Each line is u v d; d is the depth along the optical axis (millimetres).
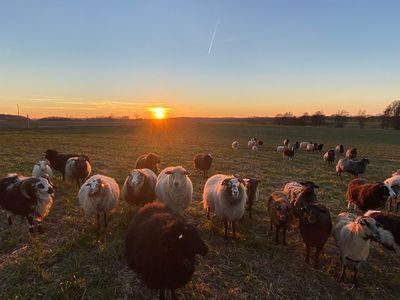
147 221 6473
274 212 9102
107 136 54094
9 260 7719
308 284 7277
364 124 123938
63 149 31812
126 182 10766
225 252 8461
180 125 103500
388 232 7527
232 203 8898
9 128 75812
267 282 7234
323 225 7605
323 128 96938
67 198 12586
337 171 20781
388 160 30250
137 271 6262
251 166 23562
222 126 100375
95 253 7969
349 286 7324
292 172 21188
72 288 6566
